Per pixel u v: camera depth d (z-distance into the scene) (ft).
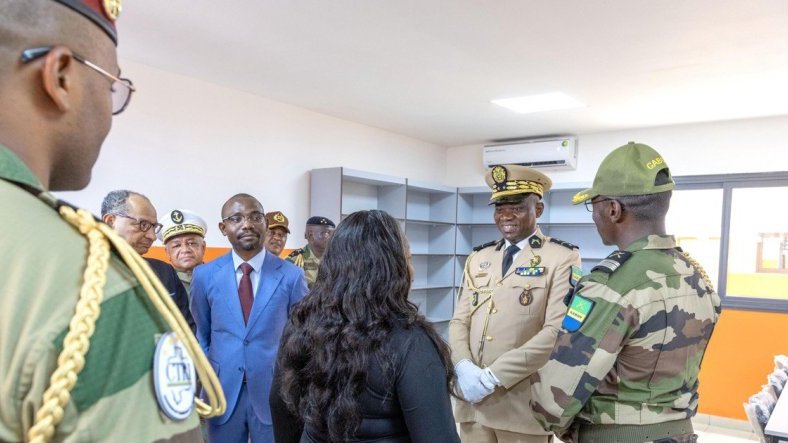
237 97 12.65
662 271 3.55
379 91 12.45
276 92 12.82
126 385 1.25
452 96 12.69
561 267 6.33
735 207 14.40
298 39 9.12
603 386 3.53
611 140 16.58
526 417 5.85
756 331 13.78
